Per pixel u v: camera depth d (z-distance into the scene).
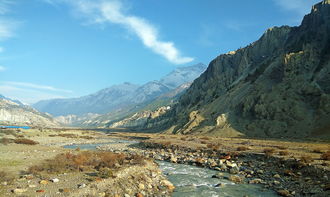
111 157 30.50
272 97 96.19
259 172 30.67
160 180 25.50
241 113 105.94
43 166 24.44
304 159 30.77
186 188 24.08
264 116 93.19
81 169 24.78
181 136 101.00
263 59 148.75
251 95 107.31
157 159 45.00
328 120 74.38
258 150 44.25
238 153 41.72
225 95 133.38
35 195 15.65
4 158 29.70
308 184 23.73
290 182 25.33
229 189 23.86
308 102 87.56
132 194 19.30
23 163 26.95
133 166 27.86
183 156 45.59
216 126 104.94
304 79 94.88
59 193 16.48
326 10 120.69
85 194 16.98
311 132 74.44
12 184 17.92
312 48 103.88
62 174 22.41
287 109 88.00
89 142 86.50
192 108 168.62
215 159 40.94
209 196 21.48
